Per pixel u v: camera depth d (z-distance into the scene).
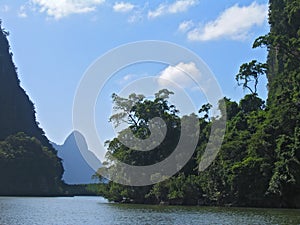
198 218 39.91
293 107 59.53
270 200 57.97
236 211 49.91
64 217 41.97
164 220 37.97
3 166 127.50
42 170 135.50
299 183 54.44
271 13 80.81
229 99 79.50
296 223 34.28
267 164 57.72
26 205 67.38
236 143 63.03
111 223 35.59
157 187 67.62
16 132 160.88
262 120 66.56
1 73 165.38
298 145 54.25
